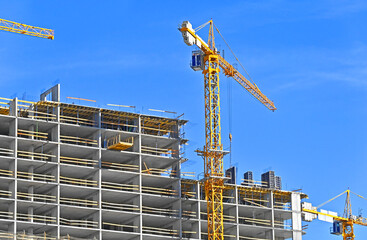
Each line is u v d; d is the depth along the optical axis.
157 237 165.25
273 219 180.75
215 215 171.75
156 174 174.88
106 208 168.25
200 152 176.00
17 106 162.38
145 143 174.12
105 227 168.62
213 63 182.25
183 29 176.75
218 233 171.00
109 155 167.75
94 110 167.25
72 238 159.88
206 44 181.38
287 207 184.75
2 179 155.75
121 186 170.12
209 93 180.25
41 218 161.00
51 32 194.25
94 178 164.00
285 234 182.62
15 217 153.62
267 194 183.25
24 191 160.50
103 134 168.00
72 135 167.50
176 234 167.62
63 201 159.38
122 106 169.88
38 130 165.00
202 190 176.50
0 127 163.75
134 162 170.12
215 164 175.12
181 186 174.00
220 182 173.50
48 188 160.00
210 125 178.00
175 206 170.38
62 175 164.38
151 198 168.12
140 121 172.38
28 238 153.62
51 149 163.12
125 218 165.38
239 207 178.00
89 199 165.50
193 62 181.75
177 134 175.12
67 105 164.75
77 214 161.50
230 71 191.75
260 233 181.62
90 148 164.12
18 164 158.75
